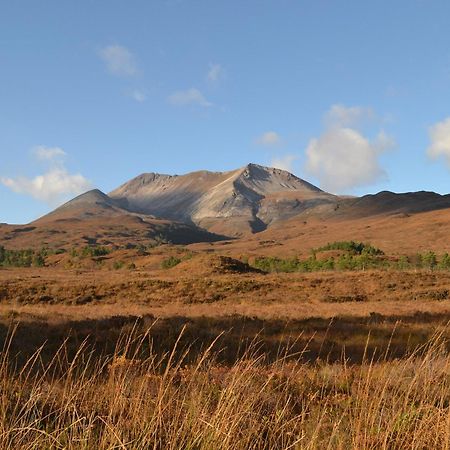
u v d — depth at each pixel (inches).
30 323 683.4
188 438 181.5
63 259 5374.0
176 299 1619.1
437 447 197.3
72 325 669.3
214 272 2714.1
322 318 885.2
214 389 239.3
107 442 177.5
